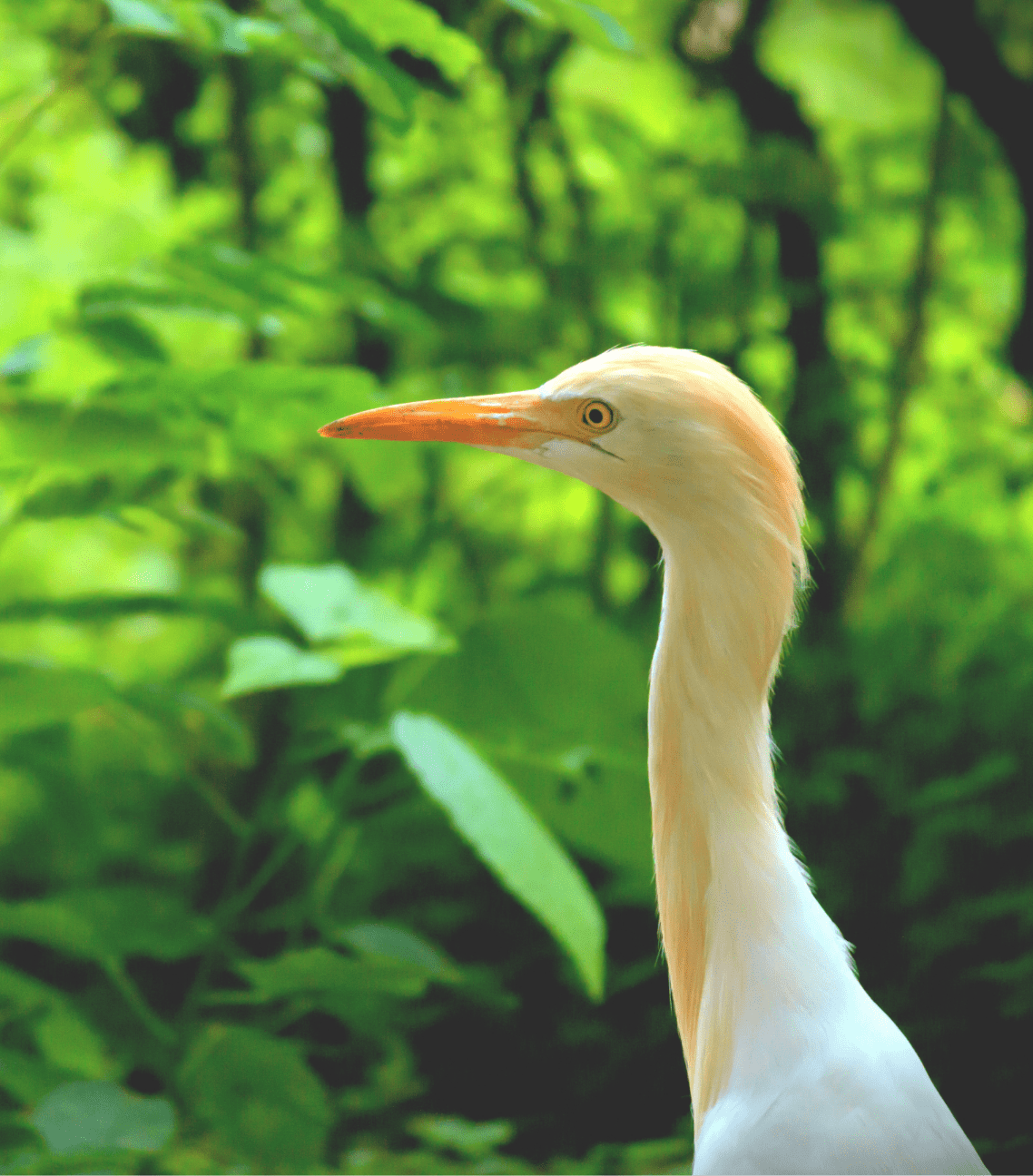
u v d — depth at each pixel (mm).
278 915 5449
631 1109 5656
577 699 4891
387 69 4543
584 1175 4785
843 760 5914
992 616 6621
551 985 6020
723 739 4375
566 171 7348
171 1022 5797
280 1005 6094
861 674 6383
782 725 6180
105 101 7055
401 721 4566
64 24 6676
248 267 4629
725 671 4375
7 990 4613
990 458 7465
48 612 4617
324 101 7336
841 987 4359
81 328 4637
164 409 4617
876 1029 4355
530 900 4520
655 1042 5711
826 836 5863
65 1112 4500
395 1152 5191
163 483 4656
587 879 6105
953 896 5566
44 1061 4617
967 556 6996
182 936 4645
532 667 4926
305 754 4676
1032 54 6805
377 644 4637
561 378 4391
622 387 4375
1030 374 6938
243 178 7375
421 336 4871
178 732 6699
